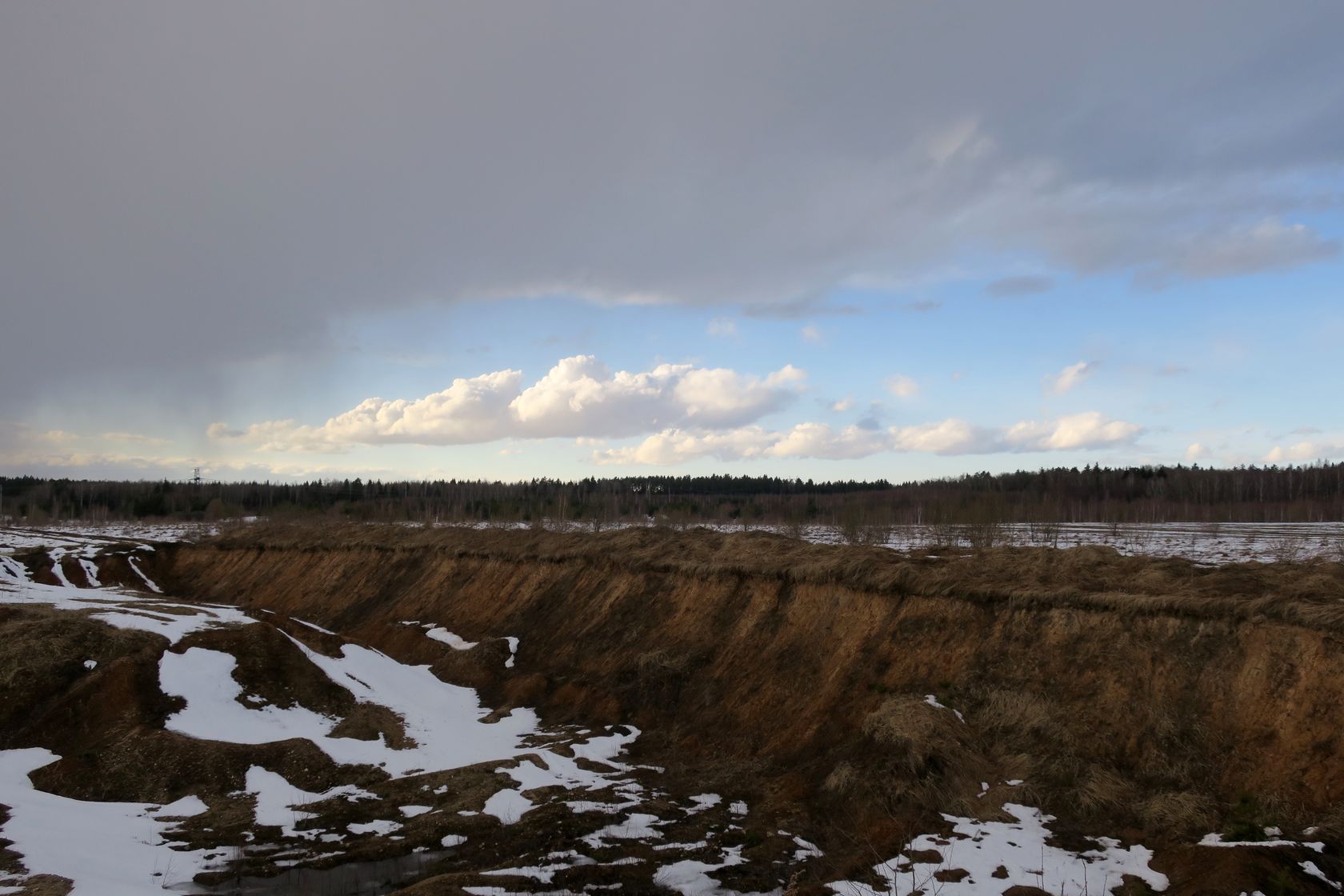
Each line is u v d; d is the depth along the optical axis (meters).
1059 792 15.02
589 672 27.16
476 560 39.91
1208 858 11.87
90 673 22.16
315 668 25.44
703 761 19.97
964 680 18.91
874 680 20.27
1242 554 31.55
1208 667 15.98
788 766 18.59
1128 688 16.66
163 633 25.25
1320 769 13.08
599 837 15.23
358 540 47.94
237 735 20.44
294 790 18.11
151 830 15.88
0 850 13.68
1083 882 12.17
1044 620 19.28
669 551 32.44
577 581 33.94
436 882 12.84
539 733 23.27
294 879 13.82
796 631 23.95
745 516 69.69
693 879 13.45
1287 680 14.67
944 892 12.07
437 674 30.28
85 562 53.38
